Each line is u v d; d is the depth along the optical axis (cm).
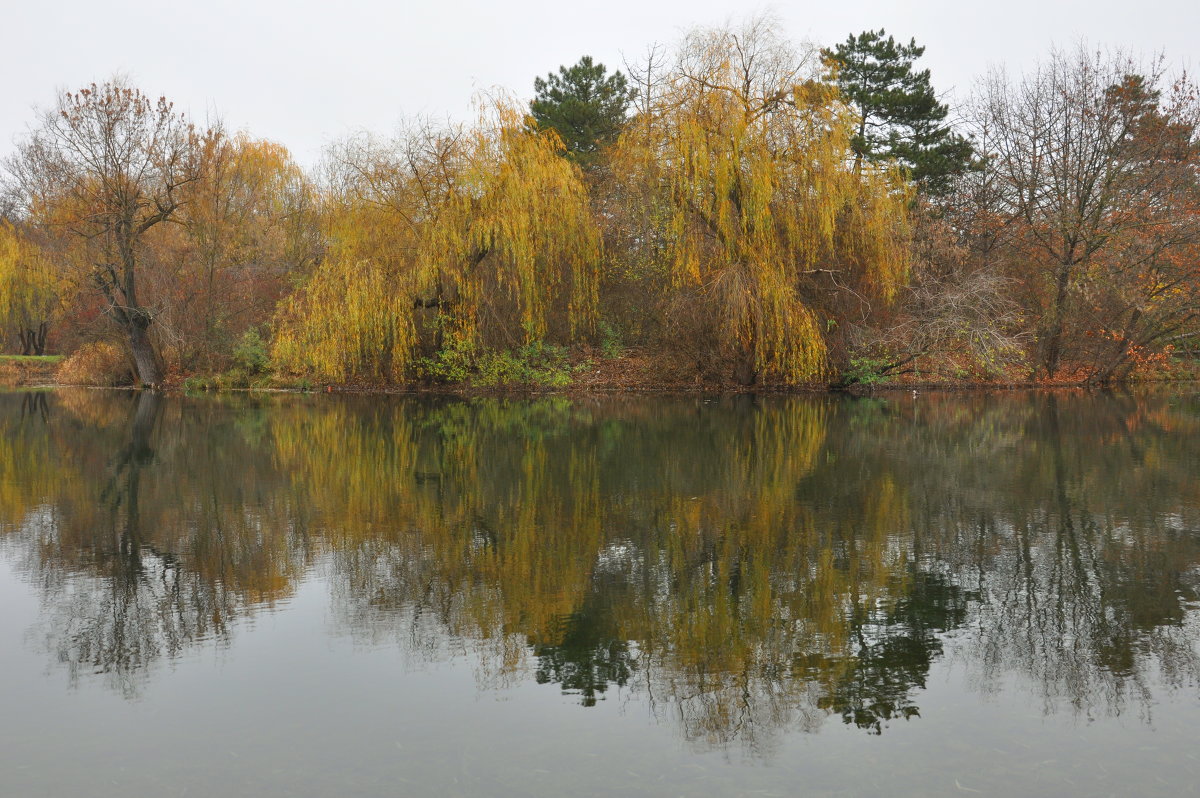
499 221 2225
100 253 2642
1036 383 2834
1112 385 2881
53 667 490
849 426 1702
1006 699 440
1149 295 2666
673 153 2130
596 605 594
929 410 2039
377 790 355
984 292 2531
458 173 2272
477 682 464
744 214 2123
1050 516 871
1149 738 398
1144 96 2725
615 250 2597
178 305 2872
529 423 1789
